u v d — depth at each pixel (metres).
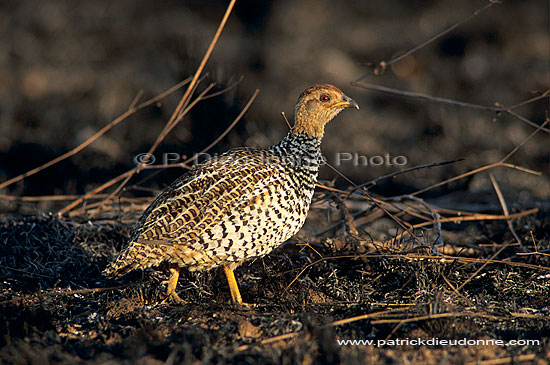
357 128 24.89
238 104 21.38
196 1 35.34
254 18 33.88
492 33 31.27
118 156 22.30
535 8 32.66
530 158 21.92
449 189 20.38
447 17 32.22
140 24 33.34
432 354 9.02
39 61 30.59
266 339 9.33
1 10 33.62
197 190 10.95
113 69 29.72
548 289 11.57
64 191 20.00
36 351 8.77
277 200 11.09
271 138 22.25
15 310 10.00
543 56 29.95
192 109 20.92
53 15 33.47
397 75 28.98
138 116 25.22
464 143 23.12
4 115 25.91
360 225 15.57
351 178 21.44
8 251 13.05
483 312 10.49
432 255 11.93
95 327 10.24
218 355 8.77
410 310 10.39
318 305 10.95
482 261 11.77
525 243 14.13
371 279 12.02
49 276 12.41
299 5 33.41
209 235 10.73
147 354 8.99
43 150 23.05
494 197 18.23
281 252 13.39
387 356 8.94
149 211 11.20
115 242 14.19
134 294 11.42
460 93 27.73
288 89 27.52
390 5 33.94
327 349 8.66
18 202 15.85
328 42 31.16
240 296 11.48
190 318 10.54
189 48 24.61
